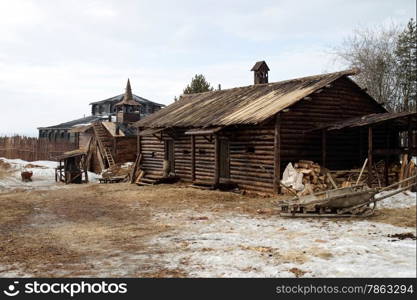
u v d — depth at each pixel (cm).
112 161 3438
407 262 792
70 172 2864
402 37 3953
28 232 1199
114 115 5925
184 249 945
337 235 1043
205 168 2311
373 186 1833
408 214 1304
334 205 1288
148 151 2828
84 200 1889
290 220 1275
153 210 1552
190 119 2319
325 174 1806
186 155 2459
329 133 2025
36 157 4388
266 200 1702
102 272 788
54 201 1872
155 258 877
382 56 3984
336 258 832
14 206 1711
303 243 965
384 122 1780
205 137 2116
